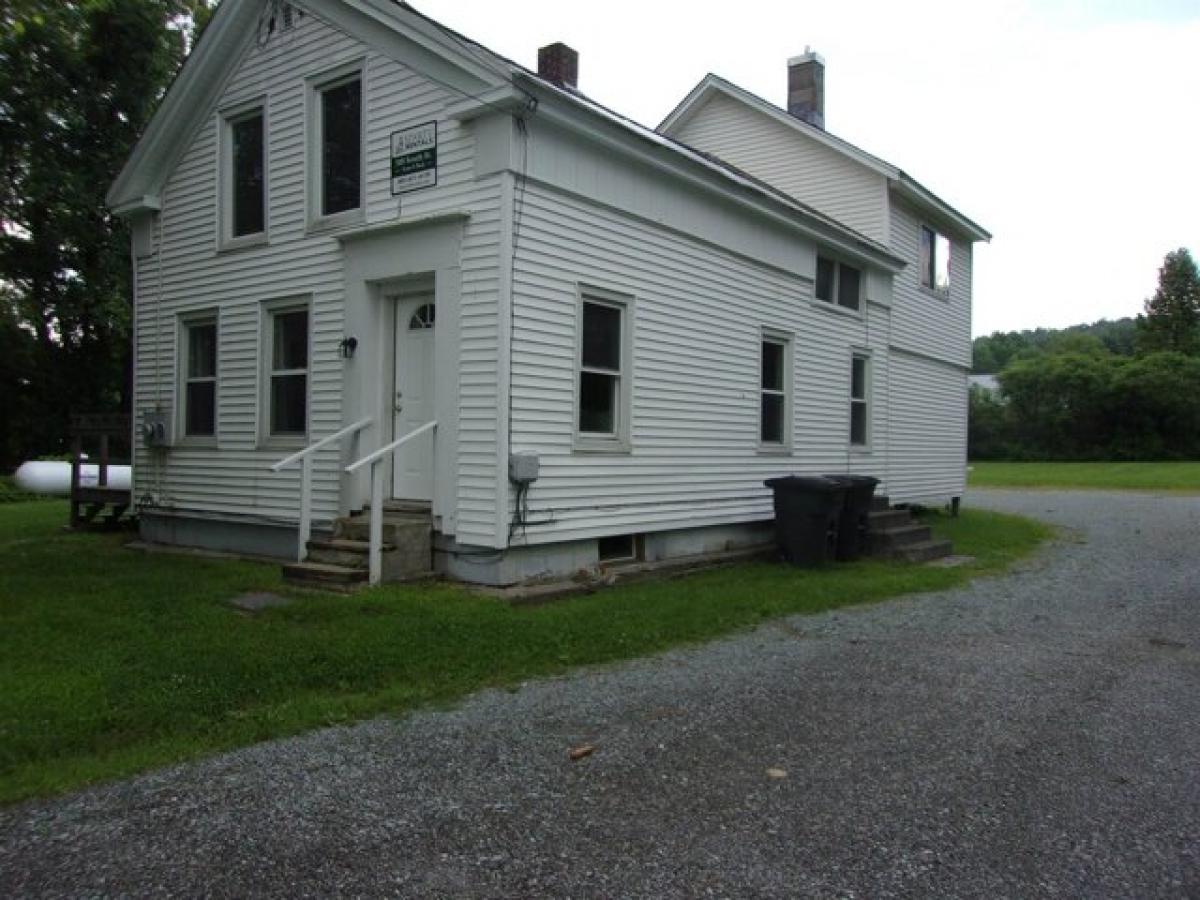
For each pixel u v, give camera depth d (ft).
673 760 14.30
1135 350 224.94
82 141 55.57
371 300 30.04
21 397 85.56
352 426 29.12
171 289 37.65
